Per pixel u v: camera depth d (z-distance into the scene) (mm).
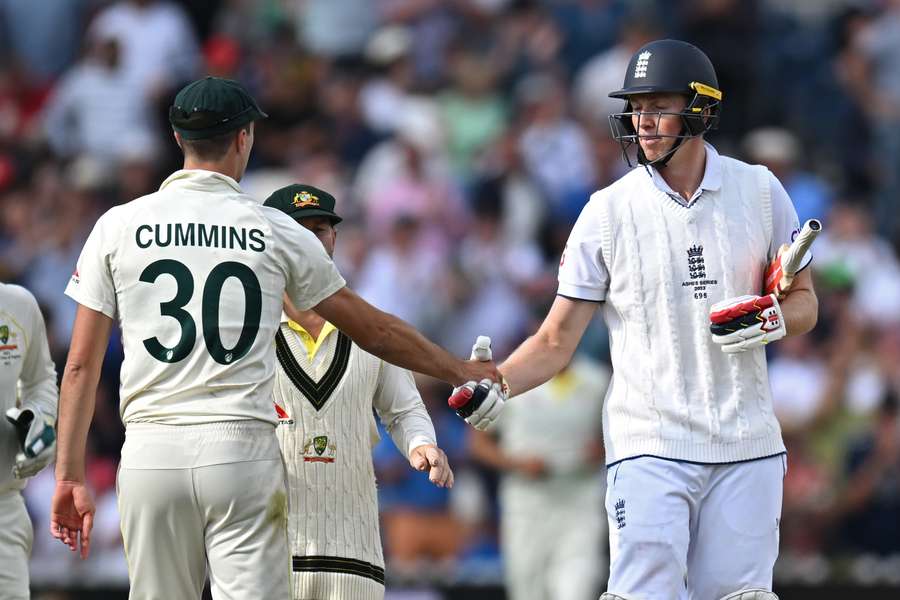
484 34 56188
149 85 54969
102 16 58031
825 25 56469
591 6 56375
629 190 19672
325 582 20484
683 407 19156
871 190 53750
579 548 36031
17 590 21141
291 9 57906
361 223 49281
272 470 17781
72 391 17766
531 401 36250
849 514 40219
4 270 48875
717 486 19172
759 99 55312
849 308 43906
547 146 51281
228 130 18188
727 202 19453
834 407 41719
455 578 36250
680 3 56312
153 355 17594
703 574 19234
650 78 19312
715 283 19234
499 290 47156
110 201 52000
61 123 54281
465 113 53688
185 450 17453
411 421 21234
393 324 18672
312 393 20734
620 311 19594
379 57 56031
